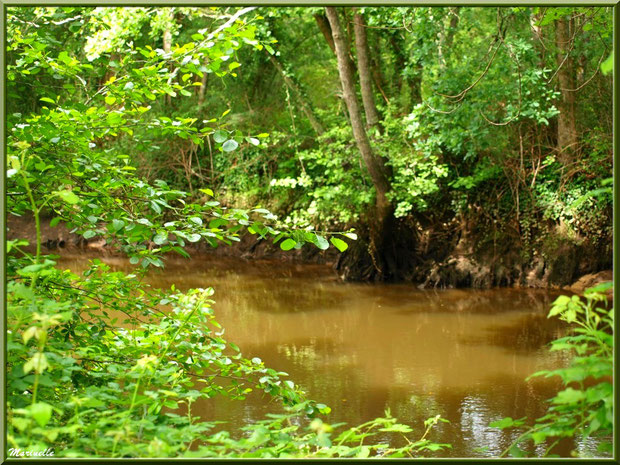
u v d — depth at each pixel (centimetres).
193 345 367
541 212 1477
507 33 1227
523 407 692
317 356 921
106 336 368
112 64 378
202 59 368
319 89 1764
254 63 1752
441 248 1559
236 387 385
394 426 284
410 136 1272
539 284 1445
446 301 1330
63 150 344
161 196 351
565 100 1387
